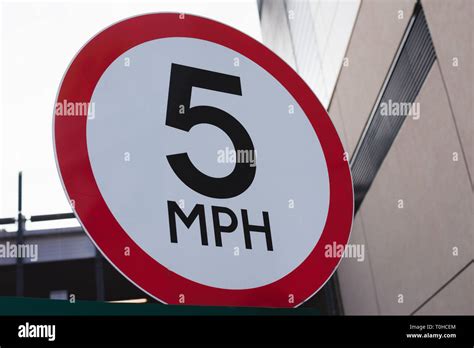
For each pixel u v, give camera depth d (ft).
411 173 12.39
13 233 20.36
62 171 3.00
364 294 16.52
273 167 3.59
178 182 3.24
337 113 17.69
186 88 3.57
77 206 2.95
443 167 10.68
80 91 3.23
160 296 2.95
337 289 19.38
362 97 15.06
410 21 11.57
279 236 3.40
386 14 12.76
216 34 3.85
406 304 13.33
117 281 20.54
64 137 3.09
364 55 14.55
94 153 3.12
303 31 20.72
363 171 15.71
